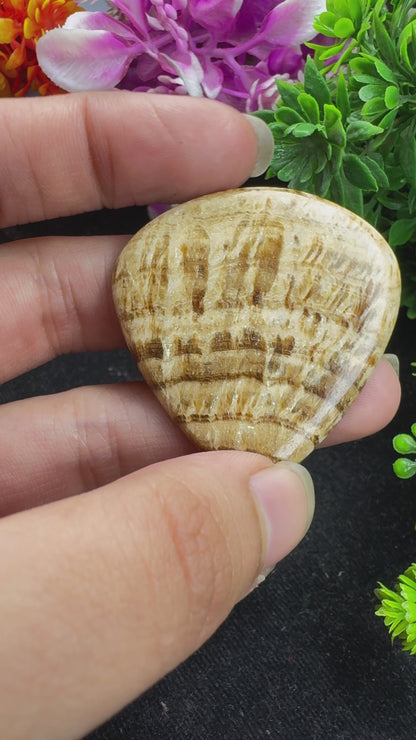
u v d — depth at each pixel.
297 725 0.17
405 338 0.18
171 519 0.09
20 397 0.19
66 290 0.15
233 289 0.11
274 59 0.15
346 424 0.14
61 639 0.09
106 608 0.09
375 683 0.17
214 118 0.13
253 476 0.11
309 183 0.13
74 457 0.15
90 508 0.09
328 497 0.18
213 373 0.11
